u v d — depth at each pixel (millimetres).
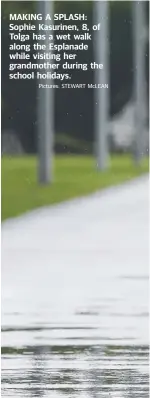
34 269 17141
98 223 25297
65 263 17891
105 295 14484
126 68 70812
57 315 12914
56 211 28859
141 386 9070
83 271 16922
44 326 12164
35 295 14492
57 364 10031
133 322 12422
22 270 17016
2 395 8727
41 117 40344
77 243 21031
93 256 18906
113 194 35656
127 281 15820
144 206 30281
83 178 45219
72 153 67312
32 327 12102
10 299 14156
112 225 24766
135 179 45094
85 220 26094
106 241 21406
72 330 11930
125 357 10383
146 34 61406
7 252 19438
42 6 33594
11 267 17375
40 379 9359
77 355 10492
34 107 64500
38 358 10328
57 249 19969
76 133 67312
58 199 33438
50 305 13664
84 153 67500
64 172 50438
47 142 40281
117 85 69812
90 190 37781
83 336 11555
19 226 24562
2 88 64250
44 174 40188
